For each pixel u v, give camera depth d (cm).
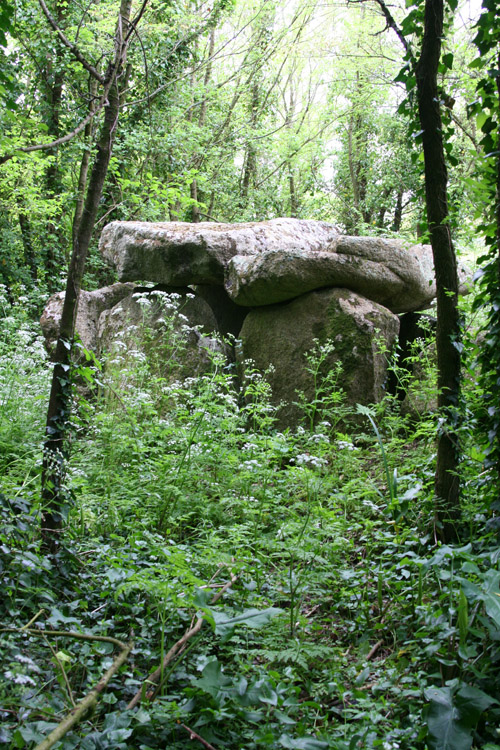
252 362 743
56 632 243
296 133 1856
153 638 301
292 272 693
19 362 698
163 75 1359
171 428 553
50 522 355
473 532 378
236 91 1834
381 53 1555
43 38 1220
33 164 1235
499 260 343
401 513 377
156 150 1441
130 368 777
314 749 220
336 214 2080
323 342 686
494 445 343
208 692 234
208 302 851
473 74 895
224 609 299
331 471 532
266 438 534
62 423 370
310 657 286
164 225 912
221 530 423
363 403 658
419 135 391
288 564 392
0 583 294
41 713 216
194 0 1542
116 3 1349
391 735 238
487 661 258
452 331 388
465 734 220
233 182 1881
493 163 362
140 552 364
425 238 415
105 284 1562
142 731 238
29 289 1477
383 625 330
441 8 376
